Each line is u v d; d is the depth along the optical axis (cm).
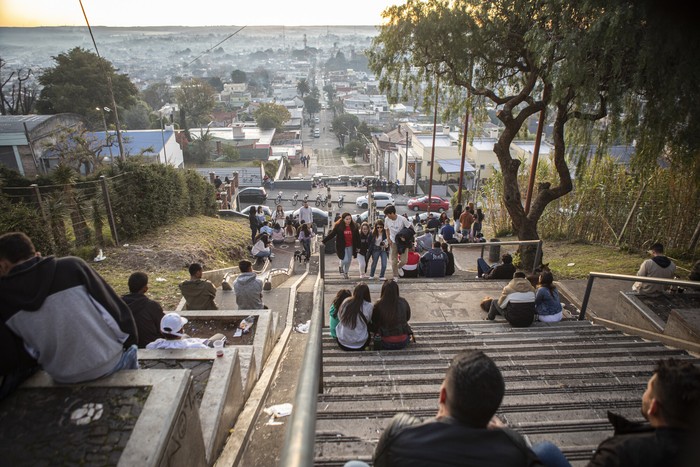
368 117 16262
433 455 167
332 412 390
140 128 6831
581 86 959
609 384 456
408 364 534
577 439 356
